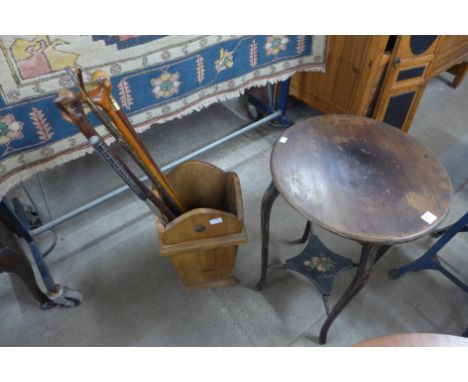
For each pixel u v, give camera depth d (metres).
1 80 0.84
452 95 2.48
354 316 1.31
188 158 1.62
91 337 1.23
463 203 1.74
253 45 1.33
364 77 1.64
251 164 1.90
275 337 1.24
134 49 1.01
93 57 0.95
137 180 0.90
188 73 1.20
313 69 1.59
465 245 1.55
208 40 1.17
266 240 1.12
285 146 0.99
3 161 0.95
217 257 1.19
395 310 1.33
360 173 0.91
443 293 1.38
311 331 1.26
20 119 0.91
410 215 0.82
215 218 1.03
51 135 1.00
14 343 1.20
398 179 0.90
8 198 1.64
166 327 1.26
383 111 1.79
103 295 1.34
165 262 1.46
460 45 2.10
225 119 2.21
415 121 2.24
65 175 1.81
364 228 0.79
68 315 1.28
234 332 1.25
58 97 0.65
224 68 1.30
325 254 1.37
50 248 1.46
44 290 1.34
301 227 1.61
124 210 1.65
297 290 1.37
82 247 1.49
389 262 1.48
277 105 2.07
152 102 1.17
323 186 0.88
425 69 1.69
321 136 1.02
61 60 0.90
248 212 1.66
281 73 1.52
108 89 0.75
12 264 1.04
